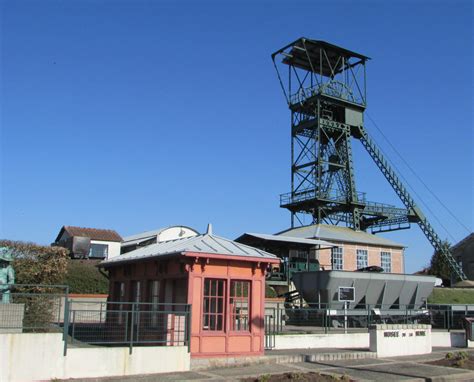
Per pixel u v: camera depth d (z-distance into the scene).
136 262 19.48
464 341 27.69
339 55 55.62
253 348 18.00
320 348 23.06
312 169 53.47
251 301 18.17
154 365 15.61
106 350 14.86
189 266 16.95
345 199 53.12
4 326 14.41
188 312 16.42
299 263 38.91
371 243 49.06
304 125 54.00
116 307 21.66
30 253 19.72
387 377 16.50
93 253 38.19
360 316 31.41
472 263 67.62
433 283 36.47
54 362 14.05
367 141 56.78
